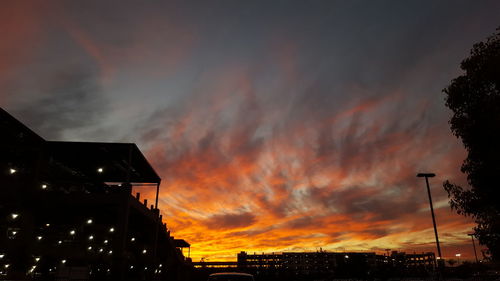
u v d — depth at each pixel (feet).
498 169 25.31
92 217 160.45
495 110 25.41
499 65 25.46
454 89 28.25
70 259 166.71
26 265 131.34
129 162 146.82
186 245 294.05
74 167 165.58
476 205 26.63
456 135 28.43
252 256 556.92
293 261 558.97
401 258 518.78
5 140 137.90
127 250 189.26
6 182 129.49
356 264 329.11
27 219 134.82
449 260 368.27
